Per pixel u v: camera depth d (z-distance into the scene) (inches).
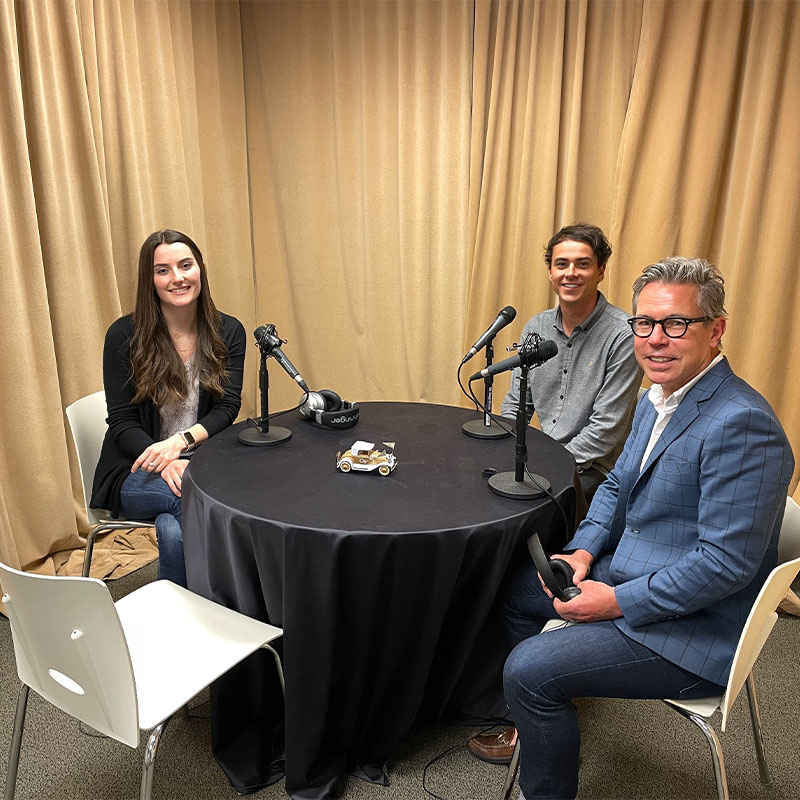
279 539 61.0
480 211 126.3
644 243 116.7
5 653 88.7
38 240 99.7
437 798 67.0
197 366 96.0
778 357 110.2
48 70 99.4
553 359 99.3
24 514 104.2
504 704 75.6
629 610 56.7
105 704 51.9
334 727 68.7
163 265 89.7
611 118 116.8
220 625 63.9
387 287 141.5
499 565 63.8
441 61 126.0
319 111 138.0
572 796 60.5
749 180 106.9
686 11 106.5
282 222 146.1
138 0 113.0
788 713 79.0
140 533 116.1
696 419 57.2
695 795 68.1
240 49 137.7
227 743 71.1
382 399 147.6
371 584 60.9
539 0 115.0
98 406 94.5
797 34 100.9
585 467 95.2
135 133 114.2
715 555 53.6
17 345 99.1
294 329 151.6
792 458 54.3
